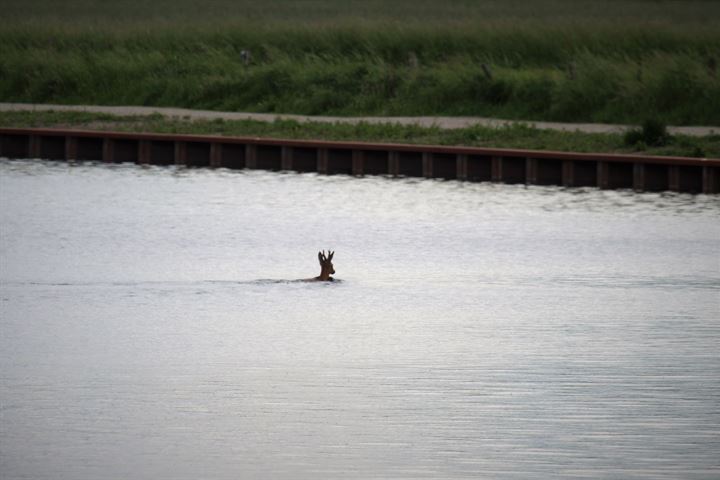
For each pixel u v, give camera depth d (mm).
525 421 57125
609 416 57812
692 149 131875
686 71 155250
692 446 54125
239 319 75188
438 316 76500
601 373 64250
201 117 164125
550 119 155875
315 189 130875
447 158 138375
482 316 76750
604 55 172750
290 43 190375
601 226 109625
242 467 51906
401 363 65938
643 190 128625
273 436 55250
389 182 135500
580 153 131500
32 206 119938
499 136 141875
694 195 125688
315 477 50969
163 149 150750
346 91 169000
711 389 61562
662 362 66250
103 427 56250
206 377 63500
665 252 98062
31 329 72688
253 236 104625
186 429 56094
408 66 175000
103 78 183750
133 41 198375
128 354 67562
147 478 50719
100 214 115562
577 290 84250
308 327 73562
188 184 134000
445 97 163375
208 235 104938
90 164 150375
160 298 80812
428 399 60031
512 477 50906
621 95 155125
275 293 82562
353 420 57281
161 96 178375
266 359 66688
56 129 155625
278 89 172875
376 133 146375
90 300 80062
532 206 120312
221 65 182750
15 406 58906
